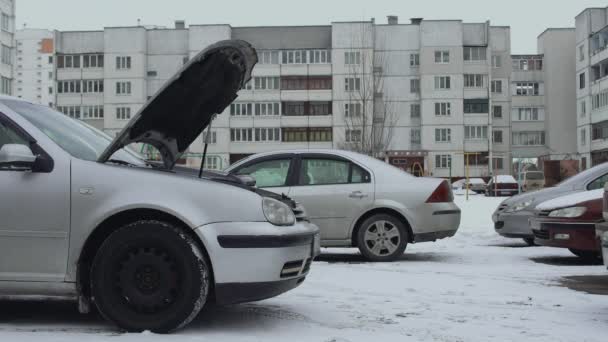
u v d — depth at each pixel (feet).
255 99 242.37
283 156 30.48
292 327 15.42
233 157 245.24
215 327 15.29
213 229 14.29
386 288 21.45
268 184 30.14
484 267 27.58
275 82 242.58
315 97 240.94
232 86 15.96
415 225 29.25
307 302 18.78
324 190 29.66
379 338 14.37
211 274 14.53
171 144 17.02
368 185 29.58
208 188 14.60
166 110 15.44
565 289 21.57
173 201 14.38
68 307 17.63
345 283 22.49
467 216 52.70
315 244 16.30
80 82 250.16
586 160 229.66
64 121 16.79
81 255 14.47
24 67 474.08
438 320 16.40
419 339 14.35
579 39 235.20
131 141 15.55
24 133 15.07
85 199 14.48
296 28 243.40
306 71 241.55
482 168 240.73
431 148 238.27
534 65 284.61
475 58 241.96
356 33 238.48
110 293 14.20
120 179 14.58
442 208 29.60
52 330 14.78
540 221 28.07
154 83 247.29
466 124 239.30
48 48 473.26
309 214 29.60
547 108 278.26
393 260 29.60
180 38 246.06
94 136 17.11
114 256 14.16
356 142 189.37
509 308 18.12
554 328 15.62
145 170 14.85
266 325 15.62
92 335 14.17
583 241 26.73
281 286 14.74
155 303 14.14
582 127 233.96
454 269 26.84
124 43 245.04
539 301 19.25
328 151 30.42
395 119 238.68
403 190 29.48
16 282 14.52
